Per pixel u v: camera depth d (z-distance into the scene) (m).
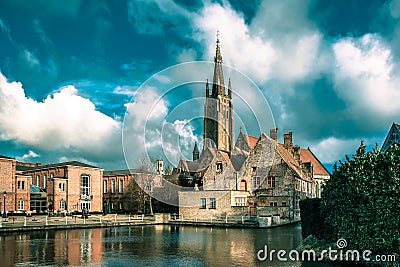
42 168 61.81
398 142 36.72
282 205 42.06
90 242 24.86
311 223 20.55
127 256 19.09
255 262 17.20
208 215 42.28
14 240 26.03
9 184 49.72
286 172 42.56
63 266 16.50
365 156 16.39
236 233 30.95
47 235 29.58
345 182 16.91
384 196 15.07
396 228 14.81
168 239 26.62
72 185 58.16
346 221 16.28
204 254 19.59
